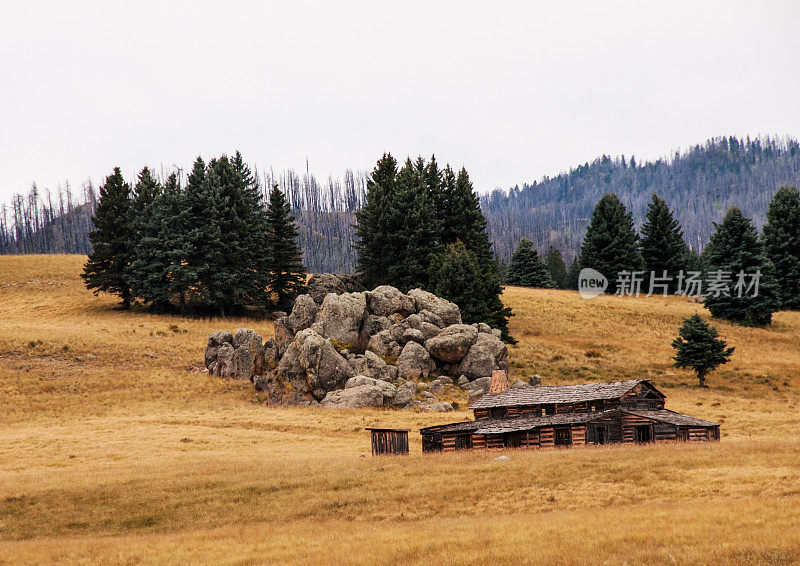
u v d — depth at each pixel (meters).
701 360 78.00
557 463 36.22
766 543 20.39
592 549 21.34
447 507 30.56
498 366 78.38
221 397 72.94
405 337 78.62
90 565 24.08
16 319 97.31
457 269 93.12
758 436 51.34
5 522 31.89
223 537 27.61
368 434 55.66
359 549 23.73
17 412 63.56
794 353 93.19
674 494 29.22
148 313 102.69
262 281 104.06
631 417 45.00
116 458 47.16
